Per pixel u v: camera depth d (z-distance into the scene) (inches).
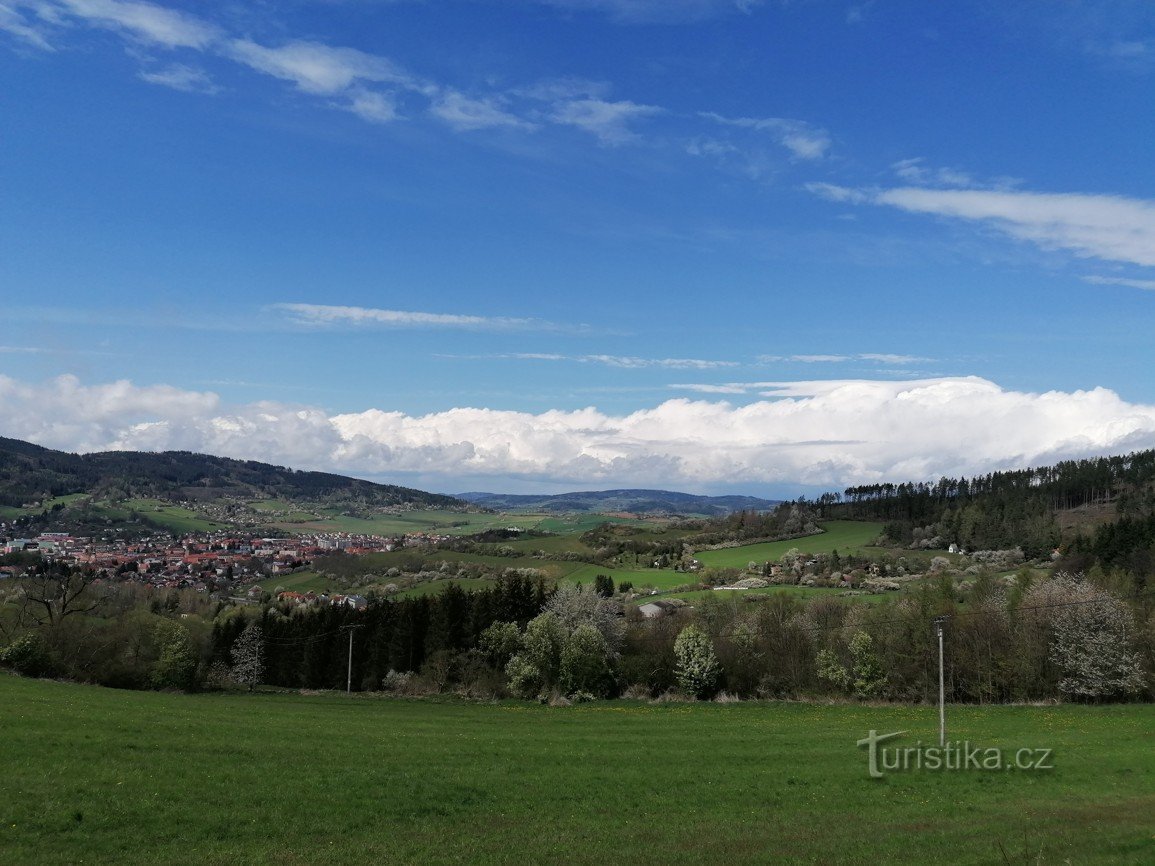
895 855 1030.4
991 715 2502.5
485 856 1012.5
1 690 2117.4
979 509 6067.9
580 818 1220.5
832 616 3467.0
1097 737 2028.8
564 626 3479.3
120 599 4416.8
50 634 3211.1
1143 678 2810.0
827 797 1393.9
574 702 3206.2
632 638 3673.7
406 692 3595.0
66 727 1552.7
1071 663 2829.7
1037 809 1309.1
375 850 1013.2
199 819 1071.0
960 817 1256.2
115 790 1144.2
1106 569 4101.9
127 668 3280.0
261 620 4264.3
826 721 2428.6
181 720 1882.4
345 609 4158.5
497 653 3654.0
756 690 3211.1
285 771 1375.5
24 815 1001.5
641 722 2422.5
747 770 1620.3
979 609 3142.2
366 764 1501.0
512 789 1376.7
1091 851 1034.1
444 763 1571.1
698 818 1238.3
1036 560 5093.5
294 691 3654.0
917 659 3105.3
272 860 951.0
